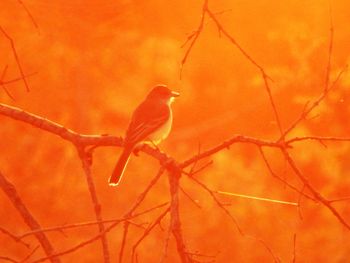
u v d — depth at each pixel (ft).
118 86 80.79
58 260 20.68
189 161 19.90
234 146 68.23
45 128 22.26
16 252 63.10
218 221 61.36
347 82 60.54
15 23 76.74
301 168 60.80
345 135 61.11
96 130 78.59
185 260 18.70
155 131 28.30
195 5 80.59
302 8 72.69
